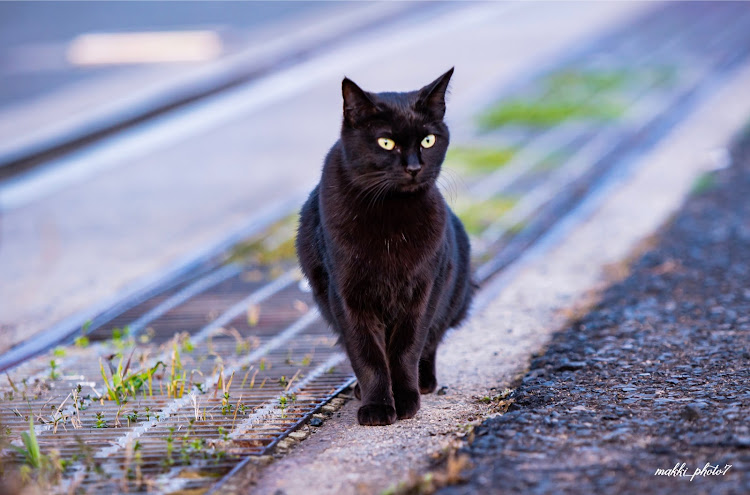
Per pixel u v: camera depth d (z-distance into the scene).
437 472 3.95
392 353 5.17
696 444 3.99
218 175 13.23
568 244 9.69
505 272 8.73
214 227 10.66
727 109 16.23
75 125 16.20
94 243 10.09
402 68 20.89
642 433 4.20
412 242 4.88
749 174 11.95
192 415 5.07
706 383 4.97
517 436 4.26
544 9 28.88
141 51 24.47
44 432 4.82
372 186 4.83
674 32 24.00
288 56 22.47
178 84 19.64
